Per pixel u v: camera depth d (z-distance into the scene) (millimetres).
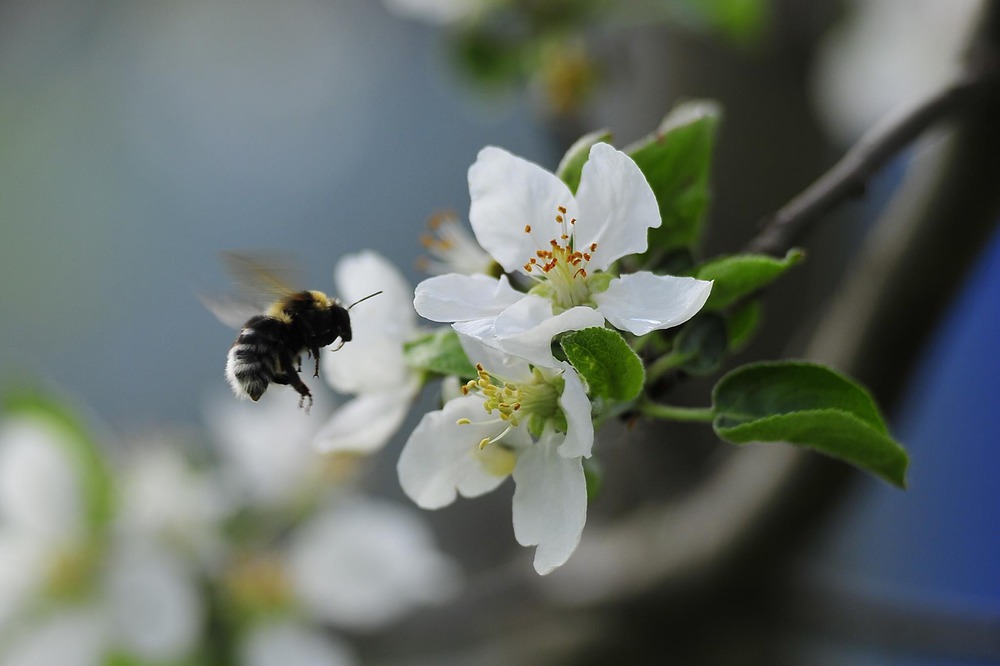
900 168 776
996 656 625
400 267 1166
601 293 462
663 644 640
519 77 702
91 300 1166
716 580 625
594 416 458
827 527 618
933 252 559
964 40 535
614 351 448
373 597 628
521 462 464
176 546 621
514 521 461
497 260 465
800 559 634
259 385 508
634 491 718
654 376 469
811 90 731
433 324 500
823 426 457
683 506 650
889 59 764
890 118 516
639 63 726
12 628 612
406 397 486
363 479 675
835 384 466
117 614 612
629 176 461
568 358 449
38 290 1156
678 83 719
